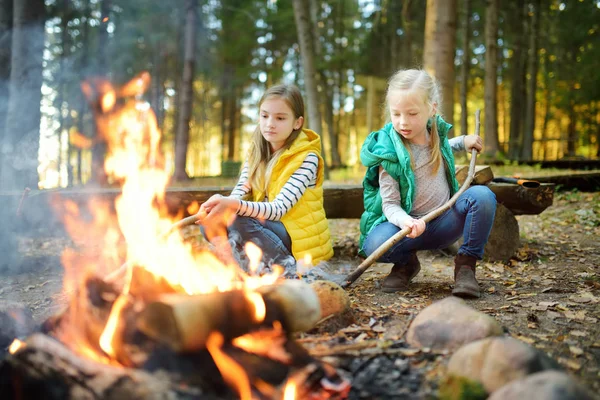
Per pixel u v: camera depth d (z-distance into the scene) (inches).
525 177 270.2
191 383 60.9
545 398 52.7
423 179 122.3
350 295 116.0
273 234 117.6
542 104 898.7
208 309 63.1
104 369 57.9
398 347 78.0
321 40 743.7
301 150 121.2
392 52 736.3
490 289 121.4
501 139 1015.6
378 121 732.7
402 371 69.6
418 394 64.1
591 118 845.8
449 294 117.4
